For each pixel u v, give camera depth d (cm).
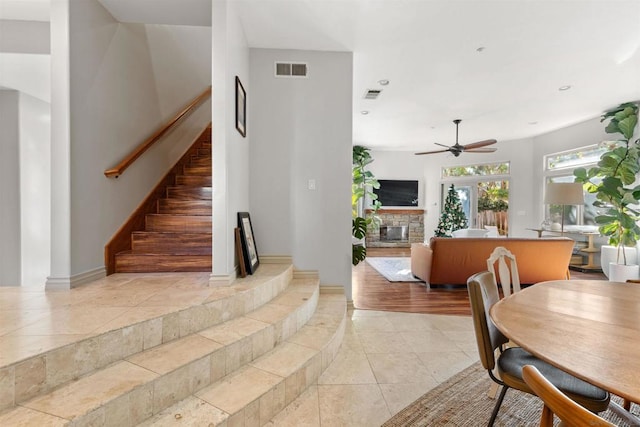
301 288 315
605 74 409
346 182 367
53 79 236
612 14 284
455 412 185
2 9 290
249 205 361
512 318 136
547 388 78
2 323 171
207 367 174
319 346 228
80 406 129
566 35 320
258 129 362
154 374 153
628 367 95
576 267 589
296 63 362
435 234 867
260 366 197
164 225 345
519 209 768
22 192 386
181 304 206
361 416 180
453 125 655
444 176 909
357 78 427
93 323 172
